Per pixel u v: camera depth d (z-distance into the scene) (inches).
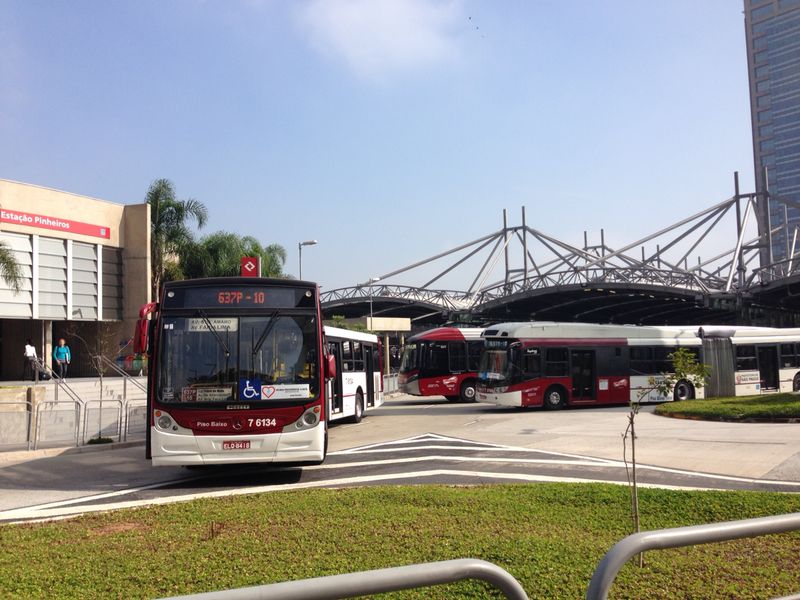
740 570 234.4
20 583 233.0
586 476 460.8
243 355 449.7
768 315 3253.0
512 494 376.8
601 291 2778.1
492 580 100.6
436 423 856.3
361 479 474.3
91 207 1344.7
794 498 348.5
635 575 229.1
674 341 1118.4
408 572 95.5
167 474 529.0
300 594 89.1
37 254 1235.9
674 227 3553.2
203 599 86.0
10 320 1299.2
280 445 442.6
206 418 438.3
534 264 3786.9
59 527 324.5
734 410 786.2
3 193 1182.9
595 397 1042.1
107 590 225.1
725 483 425.1
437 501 358.3
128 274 1409.9
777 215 5605.3
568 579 223.3
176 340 449.4
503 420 866.8
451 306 3184.1
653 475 458.6
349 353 871.7
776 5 5787.4
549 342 1023.0
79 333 1385.3
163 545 280.4
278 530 301.6
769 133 5767.7
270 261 2028.8
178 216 1572.3
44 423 696.4
